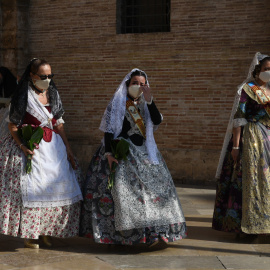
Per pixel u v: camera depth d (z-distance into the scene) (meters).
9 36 11.32
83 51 10.88
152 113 5.02
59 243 5.17
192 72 9.96
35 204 4.71
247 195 5.23
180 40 10.03
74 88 11.02
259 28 9.49
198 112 9.95
